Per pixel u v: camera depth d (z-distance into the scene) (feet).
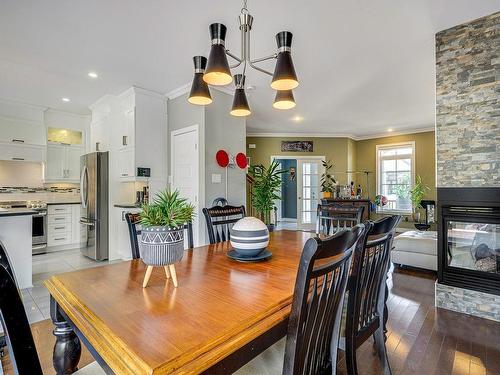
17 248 10.21
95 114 16.56
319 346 3.38
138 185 15.26
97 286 3.92
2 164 16.10
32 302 9.16
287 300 3.49
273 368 3.94
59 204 16.80
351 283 4.01
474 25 8.13
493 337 7.02
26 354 2.16
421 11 7.64
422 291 10.21
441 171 8.73
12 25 8.20
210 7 7.38
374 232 4.19
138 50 9.73
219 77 5.38
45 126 16.79
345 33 8.71
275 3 7.20
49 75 11.87
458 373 5.67
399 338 7.02
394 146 24.56
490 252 8.21
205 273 4.54
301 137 25.14
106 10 7.52
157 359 2.25
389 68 11.34
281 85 5.54
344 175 25.05
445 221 8.68
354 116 19.04
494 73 7.84
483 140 8.00
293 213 31.63
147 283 3.96
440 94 8.73
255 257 5.31
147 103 13.84
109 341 2.59
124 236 14.01
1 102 15.01
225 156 13.50
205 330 2.70
